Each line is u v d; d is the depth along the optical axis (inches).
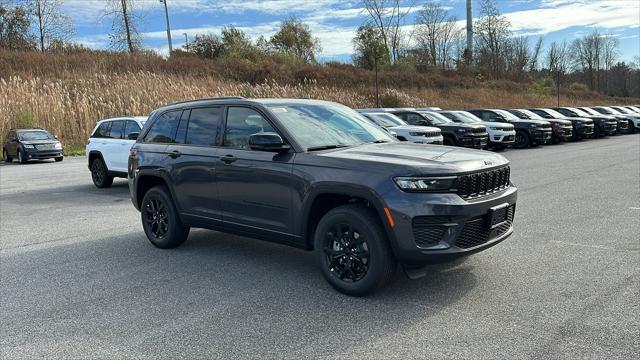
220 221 218.7
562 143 913.5
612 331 143.3
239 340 145.3
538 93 2055.9
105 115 1064.8
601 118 1024.2
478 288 181.5
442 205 158.7
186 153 232.2
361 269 175.0
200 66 1579.7
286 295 180.7
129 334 151.7
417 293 178.4
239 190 207.8
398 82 1825.8
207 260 228.7
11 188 503.2
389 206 161.6
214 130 225.0
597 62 3432.6
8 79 1200.8
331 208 190.9
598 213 303.7
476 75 2197.3
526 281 187.2
